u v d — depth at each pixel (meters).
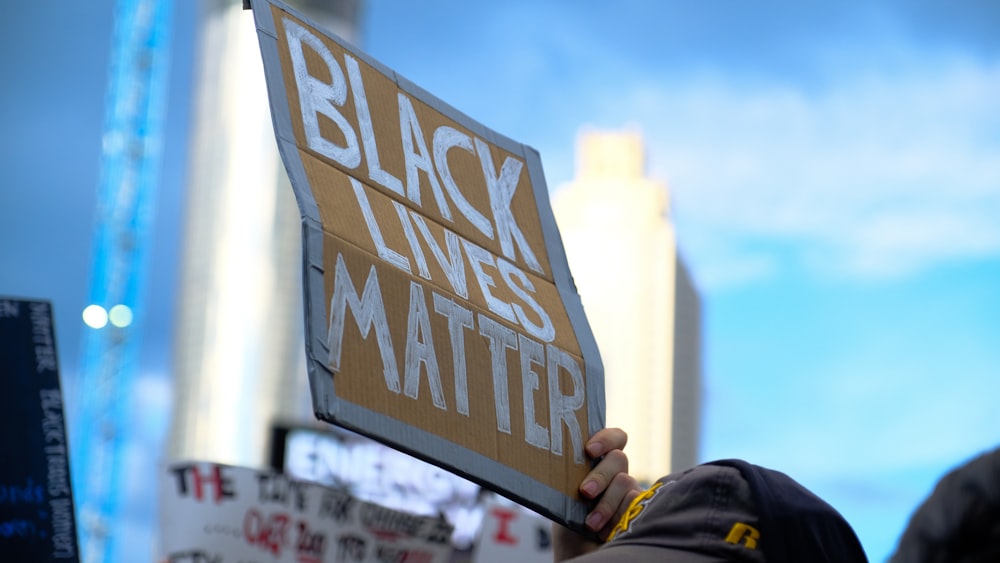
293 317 170.25
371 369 2.69
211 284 171.38
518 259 3.34
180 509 6.48
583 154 139.38
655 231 134.75
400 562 6.57
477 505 8.48
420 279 2.90
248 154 175.00
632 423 126.31
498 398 2.98
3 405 3.78
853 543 2.41
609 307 131.50
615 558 2.30
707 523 2.34
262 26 2.87
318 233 2.70
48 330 3.90
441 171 3.22
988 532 1.82
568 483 3.10
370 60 3.14
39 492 3.76
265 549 6.45
